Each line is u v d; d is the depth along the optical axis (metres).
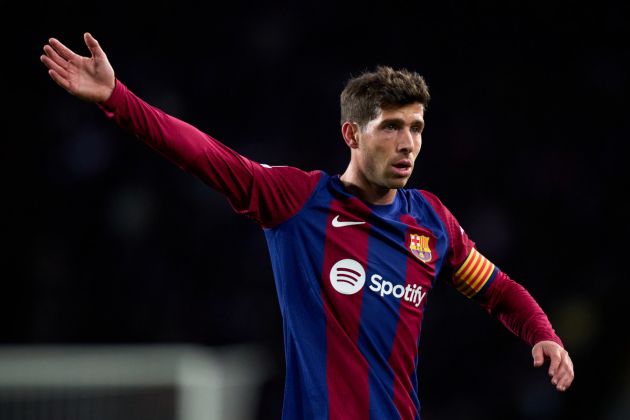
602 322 39.56
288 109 45.12
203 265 40.47
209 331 39.28
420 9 47.50
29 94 43.53
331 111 45.06
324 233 12.19
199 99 44.91
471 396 38.16
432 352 38.62
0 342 38.47
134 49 45.38
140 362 20.47
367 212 12.38
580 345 39.22
